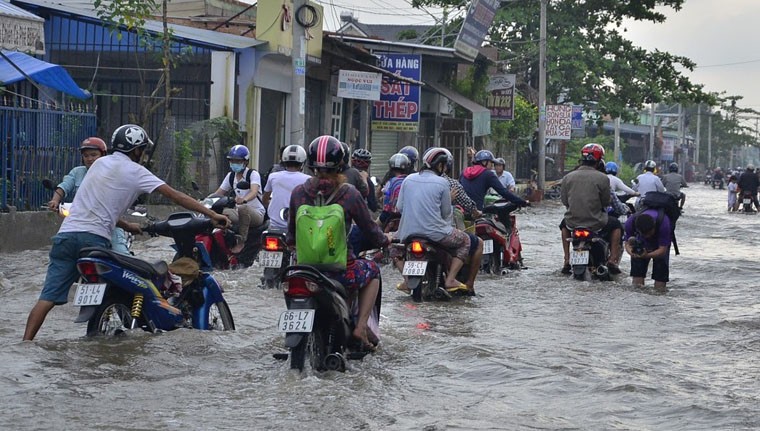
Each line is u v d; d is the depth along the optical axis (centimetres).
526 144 6319
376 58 3647
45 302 994
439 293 1475
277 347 1026
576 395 866
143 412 760
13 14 2217
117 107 2689
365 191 1673
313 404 796
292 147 1539
